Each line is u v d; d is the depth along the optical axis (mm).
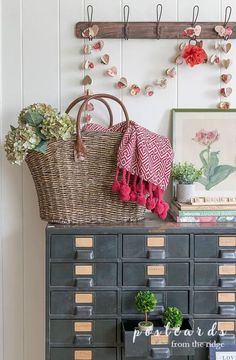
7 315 2285
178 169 2119
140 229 1885
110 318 1899
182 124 2232
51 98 2236
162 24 2195
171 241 1891
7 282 2279
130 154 1854
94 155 1912
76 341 1895
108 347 1905
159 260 1892
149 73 2234
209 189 2240
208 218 1998
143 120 2240
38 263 2275
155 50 2229
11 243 2270
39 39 2223
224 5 2225
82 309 1890
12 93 2232
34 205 2264
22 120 1967
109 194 1955
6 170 2252
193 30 2172
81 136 1893
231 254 1892
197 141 2236
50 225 1934
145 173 1854
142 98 2238
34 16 2215
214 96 2246
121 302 1898
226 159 2244
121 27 2195
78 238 1883
